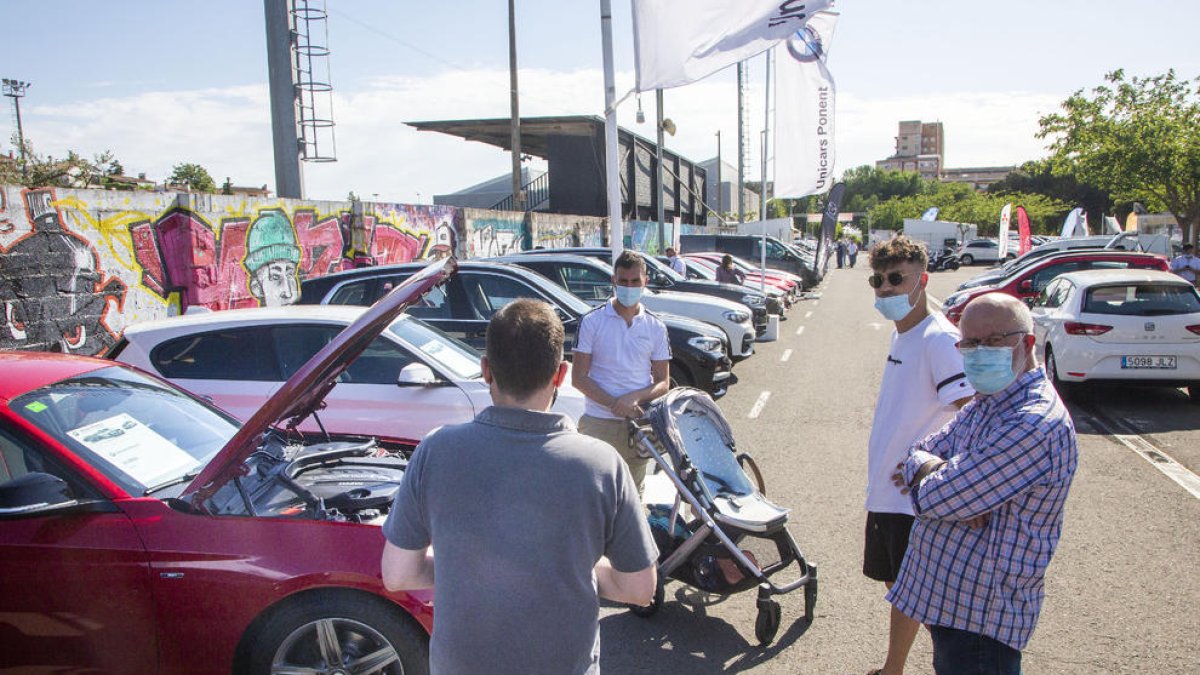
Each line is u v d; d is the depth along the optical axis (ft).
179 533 10.49
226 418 13.96
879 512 11.28
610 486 6.33
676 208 134.41
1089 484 21.50
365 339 10.62
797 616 14.52
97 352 31.37
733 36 20.80
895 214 307.78
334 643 10.45
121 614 10.44
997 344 7.86
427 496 6.38
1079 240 97.19
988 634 8.00
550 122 96.32
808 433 27.61
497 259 37.04
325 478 12.92
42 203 29.12
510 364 6.39
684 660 12.96
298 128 40.83
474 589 6.13
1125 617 14.11
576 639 6.21
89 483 10.78
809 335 55.01
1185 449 24.85
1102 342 29.81
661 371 16.06
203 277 36.60
